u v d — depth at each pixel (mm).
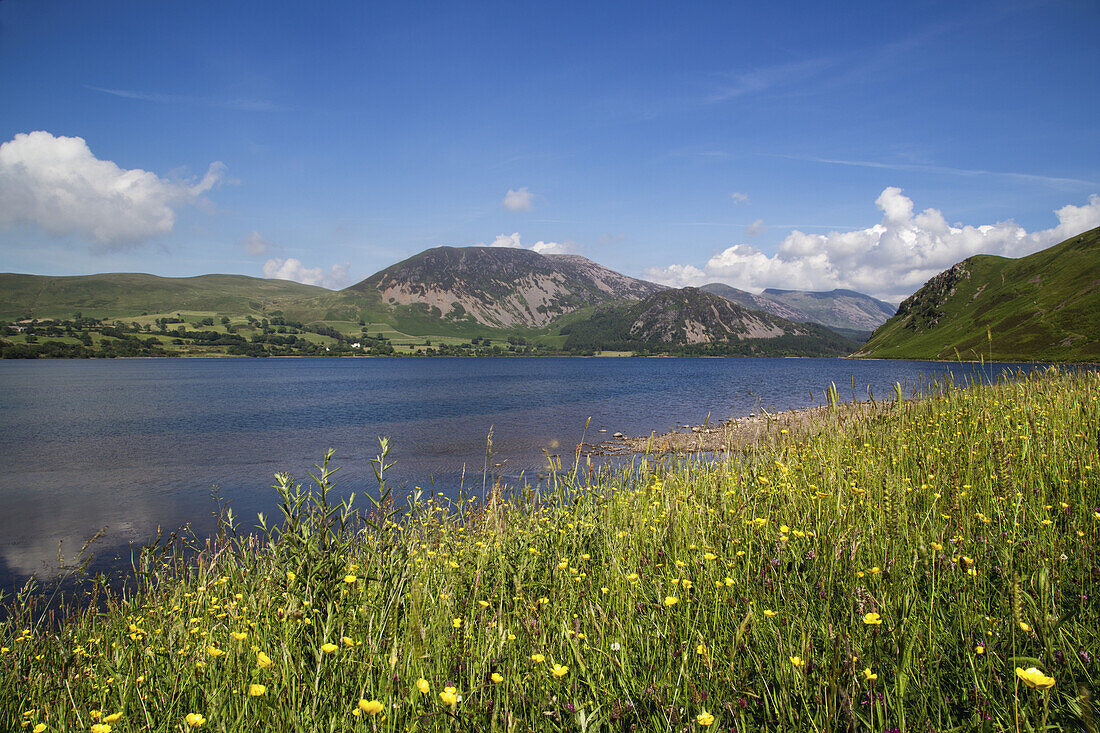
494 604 4234
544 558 5105
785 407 46781
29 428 43375
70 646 4723
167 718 3088
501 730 2662
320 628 3539
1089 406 8336
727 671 2918
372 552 4852
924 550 3906
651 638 3410
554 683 2984
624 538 5348
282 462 28547
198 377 128375
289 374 146625
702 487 6387
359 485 21625
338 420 46594
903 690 2482
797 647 3082
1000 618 3133
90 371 155000
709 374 136000
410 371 169500
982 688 2650
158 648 4152
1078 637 2863
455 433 37000
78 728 3189
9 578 12672
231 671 3455
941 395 10484
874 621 2943
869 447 7605
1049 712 2445
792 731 2584
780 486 5809
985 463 6008
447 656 3436
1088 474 5395
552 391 79062
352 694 2982
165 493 22281
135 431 41375
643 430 35750
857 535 4207
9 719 3508
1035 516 4484
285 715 2830
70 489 23141
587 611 3809
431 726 2744
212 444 34812
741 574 4098
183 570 7672
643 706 2824
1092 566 3568
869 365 182750
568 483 7508
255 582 5352
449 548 5855
